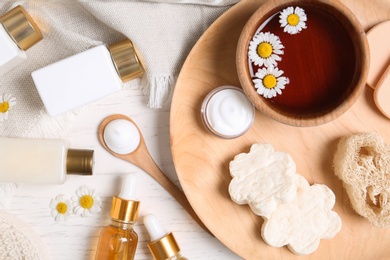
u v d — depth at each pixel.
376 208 0.66
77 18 0.67
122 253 0.64
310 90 0.63
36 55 0.67
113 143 0.66
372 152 0.65
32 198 0.68
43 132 0.67
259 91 0.62
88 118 0.68
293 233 0.64
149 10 0.64
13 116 0.66
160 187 0.69
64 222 0.69
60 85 0.62
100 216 0.69
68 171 0.65
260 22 0.62
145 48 0.65
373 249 0.66
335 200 0.66
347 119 0.66
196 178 0.65
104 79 0.63
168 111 0.69
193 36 0.66
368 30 0.65
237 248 0.65
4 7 0.66
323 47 0.64
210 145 0.65
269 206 0.63
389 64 0.64
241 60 0.59
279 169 0.64
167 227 0.69
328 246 0.66
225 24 0.64
